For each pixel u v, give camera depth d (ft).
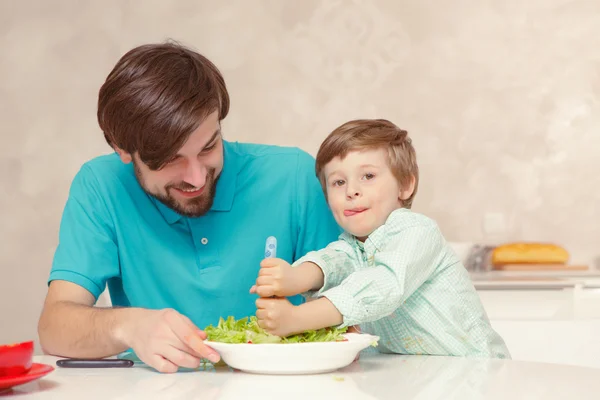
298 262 3.74
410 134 11.57
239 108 11.73
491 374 2.93
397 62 11.60
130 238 4.41
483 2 11.50
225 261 4.44
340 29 11.67
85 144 11.71
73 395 2.59
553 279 8.71
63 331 3.71
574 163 11.41
